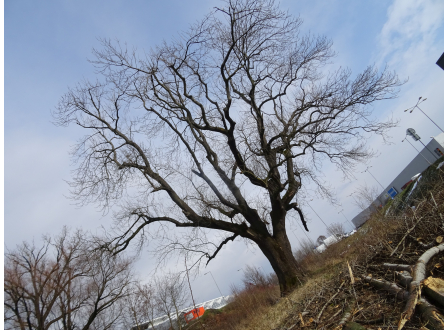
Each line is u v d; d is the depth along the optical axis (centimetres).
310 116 1439
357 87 1338
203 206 1388
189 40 1385
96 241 1370
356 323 496
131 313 2730
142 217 1423
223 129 1434
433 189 972
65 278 2128
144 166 1452
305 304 753
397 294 498
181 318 3206
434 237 649
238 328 1343
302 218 1642
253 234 1418
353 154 1465
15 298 2003
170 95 1527
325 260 1580
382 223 1008
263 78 1508
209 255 1467
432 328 376
